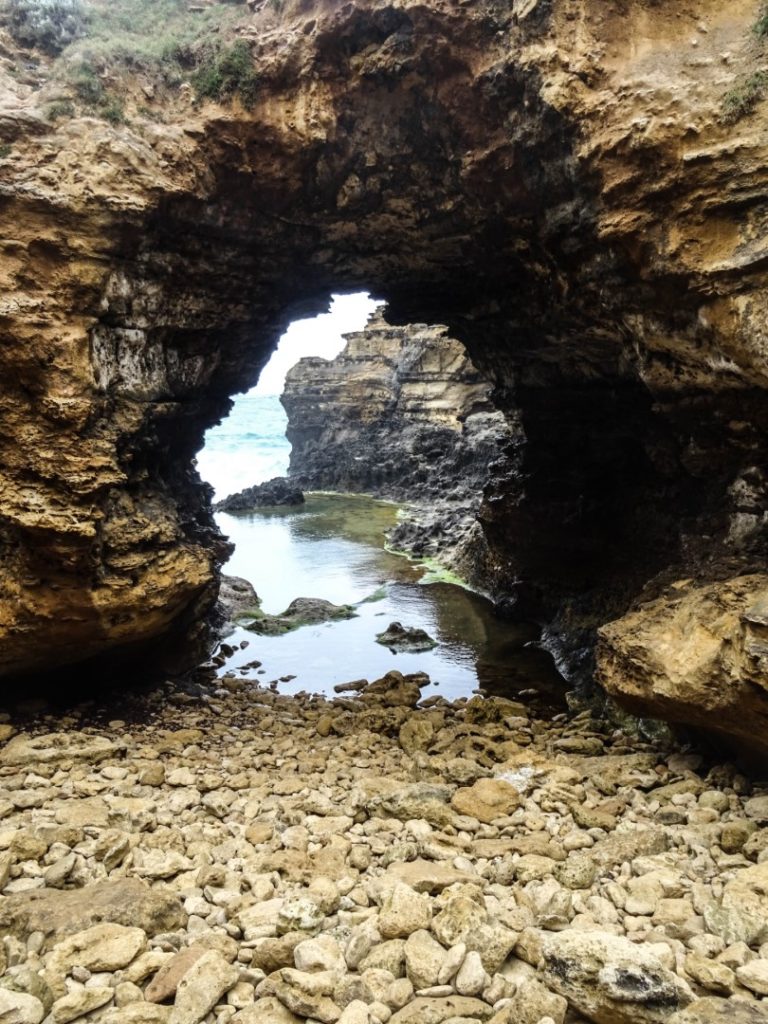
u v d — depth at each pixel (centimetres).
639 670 938
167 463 1415
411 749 1080
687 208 827
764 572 909
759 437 981
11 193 965
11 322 967
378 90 1041
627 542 1484
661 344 976
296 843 755
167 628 1260
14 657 1082
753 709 788
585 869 673
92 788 883
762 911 582
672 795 859
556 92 888
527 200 1050
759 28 812
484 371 1762
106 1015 494
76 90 1051
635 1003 471
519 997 485
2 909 595
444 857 721
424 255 1299
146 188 1033
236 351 1438
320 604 1920
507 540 1816
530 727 1190
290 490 3925
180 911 619
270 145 1096
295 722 1206
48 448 1016
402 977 547
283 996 509
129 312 1117
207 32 1163
